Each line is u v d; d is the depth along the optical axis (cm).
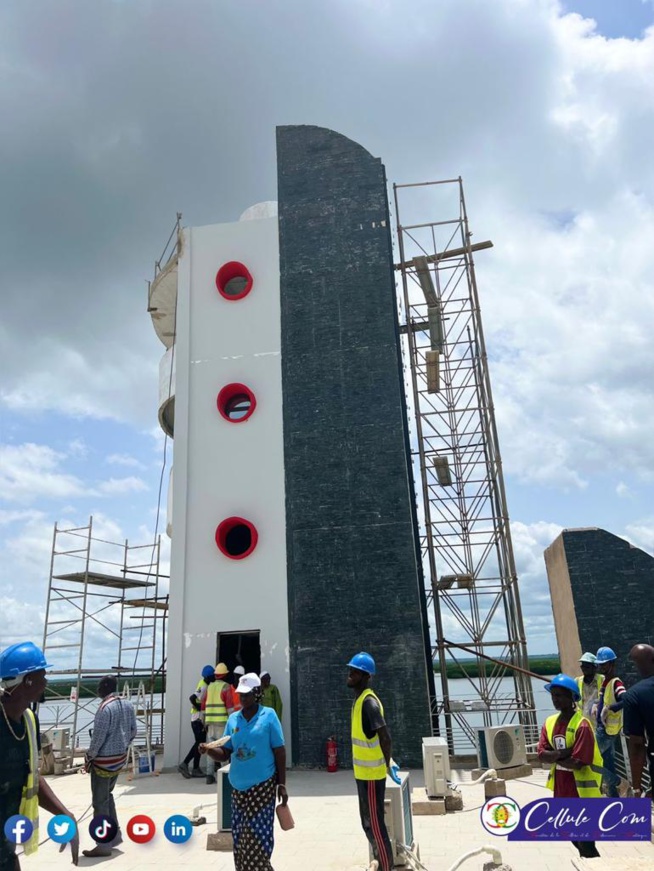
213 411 1686
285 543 1556
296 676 1447
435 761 924
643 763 511
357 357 1641
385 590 1463
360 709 607
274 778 557
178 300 1794
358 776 599
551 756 552
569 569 1350
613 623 1308
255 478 1614
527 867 655
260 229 1809
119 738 798
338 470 1564
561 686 564
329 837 805
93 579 1950
